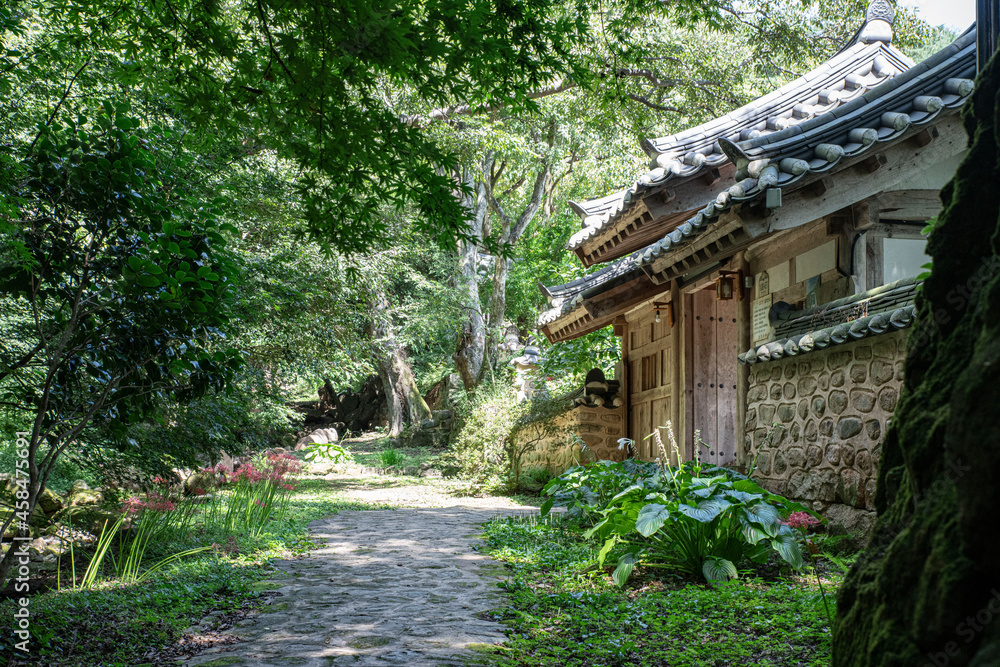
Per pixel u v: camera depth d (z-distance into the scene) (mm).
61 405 5141
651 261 9070
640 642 4457
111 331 4906
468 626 4934
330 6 4043
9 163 4762
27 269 4625
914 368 2352
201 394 5430
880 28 10164
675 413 11742
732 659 4051
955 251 2258
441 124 17359
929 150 7223
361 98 4652
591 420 14477
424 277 22172
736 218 7027
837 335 6664
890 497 2393
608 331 17141
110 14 4902
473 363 23703
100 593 5547
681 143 9000
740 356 8773
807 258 8141
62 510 8602
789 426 7797
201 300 5082
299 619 5129
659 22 16359
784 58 18203
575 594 5680
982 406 1701
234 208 10141
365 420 35438
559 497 9117
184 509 8875
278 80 4617
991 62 2293
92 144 5035
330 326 13680
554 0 5633
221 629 4875
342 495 15438
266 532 9109
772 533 5758
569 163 25234
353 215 5121
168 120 9062
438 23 4512
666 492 6598
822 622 4473
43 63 6887
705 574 5883
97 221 4957
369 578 6586
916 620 1897
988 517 1655
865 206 7352
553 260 28422
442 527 10281
